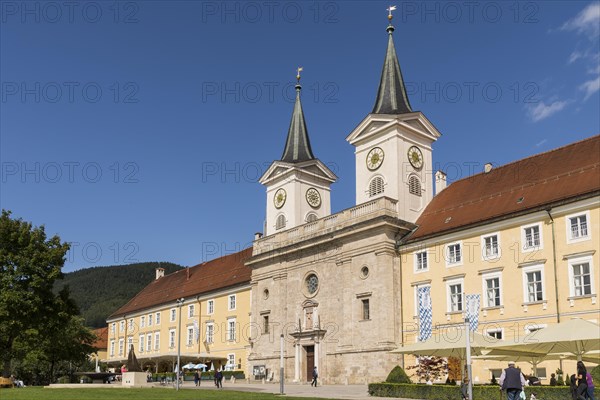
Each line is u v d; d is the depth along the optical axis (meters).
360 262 56.97
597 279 41.56
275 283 66.69
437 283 51.88
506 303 46.59
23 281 57.28
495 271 47.75
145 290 111.31
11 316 55.28
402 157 60.16
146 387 51.44
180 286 96.81
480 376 46.97
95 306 171.50
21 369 85.88
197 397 36.47
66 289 60.34
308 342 60.72
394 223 55.38
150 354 96.31
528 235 46.44
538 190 48.41
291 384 58.75
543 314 44.09
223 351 79.69
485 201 52.69
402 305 54.38
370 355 53.91
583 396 27.55
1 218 58.88
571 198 43.66
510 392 26.06
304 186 72.38
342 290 58.19
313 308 61.09
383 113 62.22
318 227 62.81
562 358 36.69
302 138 75.06
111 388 48.78
